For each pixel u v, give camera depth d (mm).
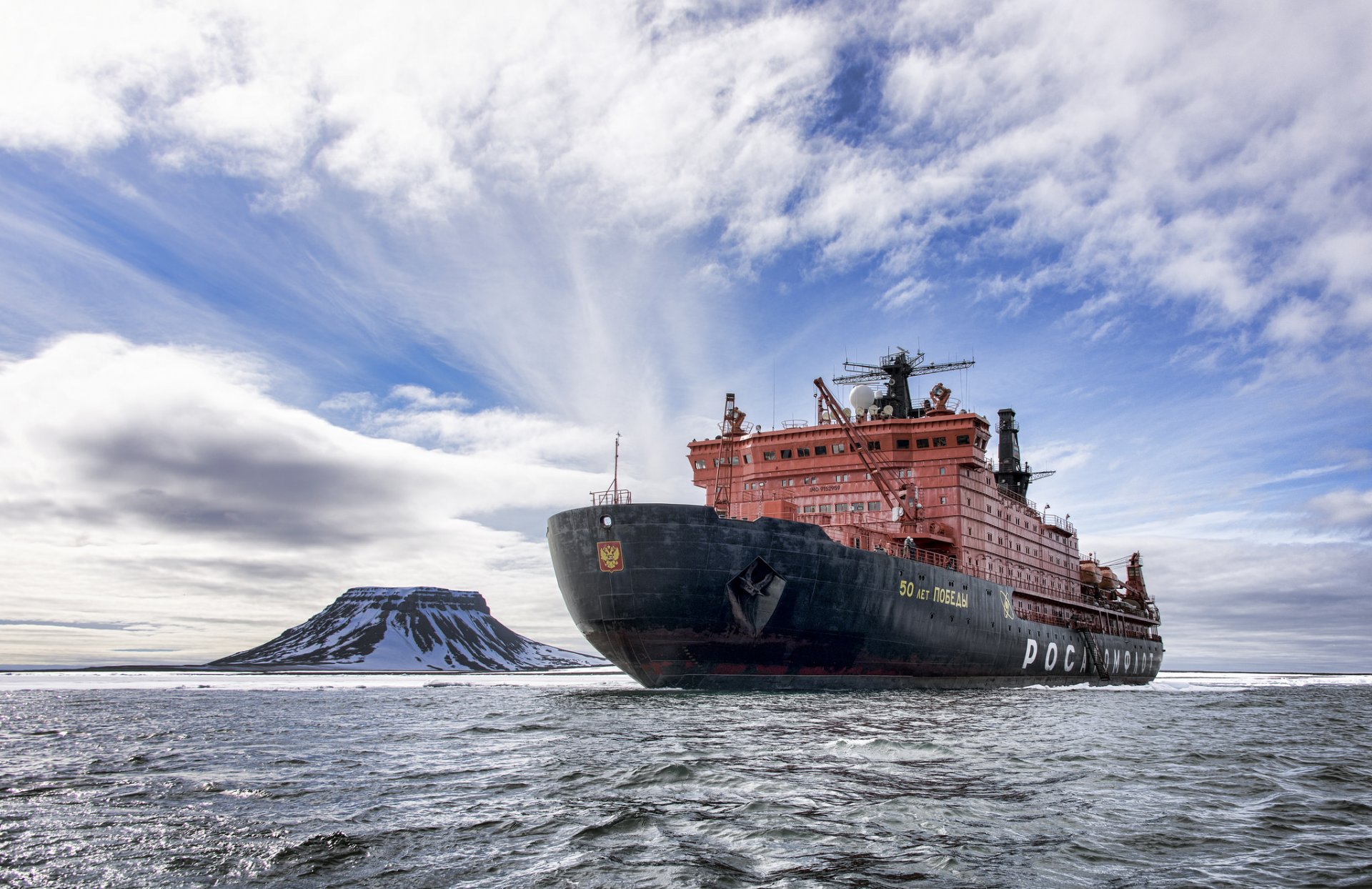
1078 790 17641
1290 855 12758
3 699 55375
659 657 43219
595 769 19641
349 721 34719
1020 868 11750
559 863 11805
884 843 13000
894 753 22375
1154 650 92312
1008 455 79812
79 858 12172
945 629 51656
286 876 11266
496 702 46750
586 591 42625
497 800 16188
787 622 42688
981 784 18094
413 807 15633
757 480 63094
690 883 10969
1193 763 22391
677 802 15875
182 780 19109
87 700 53125
